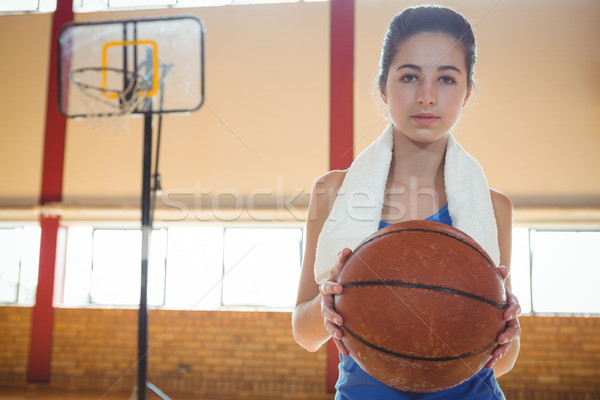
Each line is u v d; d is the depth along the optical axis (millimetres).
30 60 5723
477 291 685
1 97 5684
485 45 5348
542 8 5348
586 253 5344
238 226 5469
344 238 928
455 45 842
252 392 5172
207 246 5605
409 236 726
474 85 980
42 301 5508
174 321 5340
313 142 5387
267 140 5438
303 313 939
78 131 5598
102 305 5613
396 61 864
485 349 693
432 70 836
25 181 5578
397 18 891
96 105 4152
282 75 5500
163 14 5719
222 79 5543
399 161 968
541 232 5398
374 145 985
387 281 688
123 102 4094
